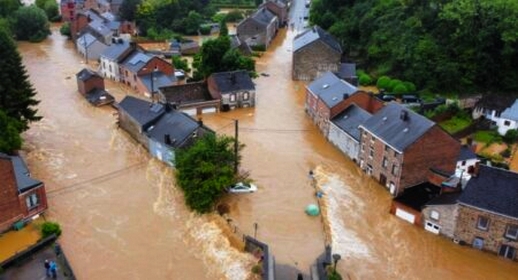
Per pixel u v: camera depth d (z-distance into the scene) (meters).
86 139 66.25
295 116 76.75
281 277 40.19
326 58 92.56
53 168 58.06
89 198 52.03
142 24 130.12
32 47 116.69
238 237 45.28
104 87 85.69
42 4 146.38
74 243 44.75
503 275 42.50
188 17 132.12
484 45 80.50
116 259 42.91
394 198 51.06
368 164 58.22
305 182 56.38
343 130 63.00
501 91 81.12
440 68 81.81
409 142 51.12
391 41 94.62
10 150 53.38
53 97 82.25
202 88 80.19
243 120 74.44
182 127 58.47
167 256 43.38
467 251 45.34
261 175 57.53
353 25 106.75
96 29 112.88
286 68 103.06
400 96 82.94
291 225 48.09
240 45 109.62
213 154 50.16
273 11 142.12
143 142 63.06
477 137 69.69
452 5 83.56
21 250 42.53
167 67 87.88
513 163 62.22
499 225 43.47
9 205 44.53
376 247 45.66
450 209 45.69
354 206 52.03
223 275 40.81
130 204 51.19
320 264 40.94
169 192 53.59
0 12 125.69
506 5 78.81
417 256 44.62
